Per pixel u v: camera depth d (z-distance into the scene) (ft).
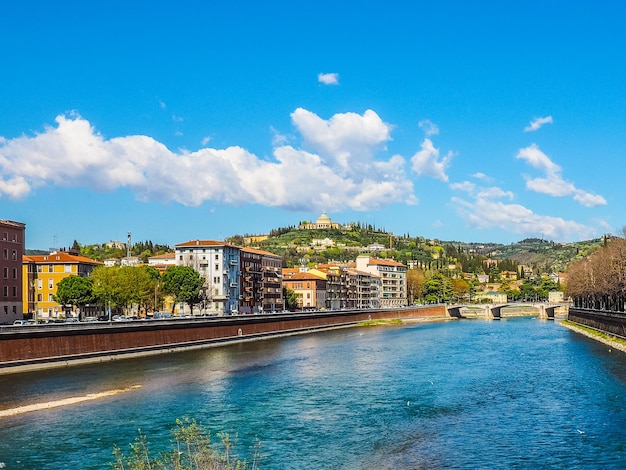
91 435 205.26
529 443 195.93
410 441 198.90
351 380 316.81
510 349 475.31
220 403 256.73
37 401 260.21
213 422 223.92
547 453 185.57
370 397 269.85
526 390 284.61
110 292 608.19
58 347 365.61
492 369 356.59
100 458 180.75
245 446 193.57
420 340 573.74
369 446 193.57
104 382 307.58
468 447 192.13
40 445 194.08
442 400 262.88
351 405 253.03
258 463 177.17
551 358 407.44
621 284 589.32
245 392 281.74
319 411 241.76
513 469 171.83
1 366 329.11
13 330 335.88
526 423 221.25
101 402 258.16
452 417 231.30
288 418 229.86
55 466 174.40
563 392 277.85
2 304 528.63
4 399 264.11
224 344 531.91
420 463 177.06
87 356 386.32
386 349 483.51
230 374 337.72
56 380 312.09
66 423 221.25
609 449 188.65
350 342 554.05
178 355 436.76
